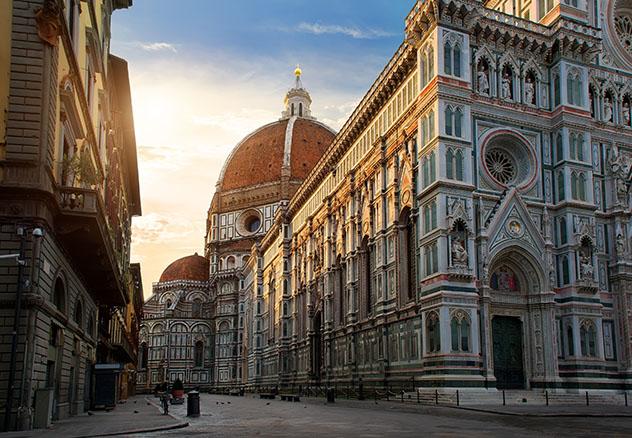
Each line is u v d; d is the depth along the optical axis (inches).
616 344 2095.2
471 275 1872.5
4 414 1002.1
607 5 2359.7
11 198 1061.8
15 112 1083.3
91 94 1571.1
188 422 1239.5
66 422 1230.3
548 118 2159.2
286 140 6565.0
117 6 2043.6
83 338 1592.0
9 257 986.1
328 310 2970.0
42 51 1109.7
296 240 3782.0
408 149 2174.0
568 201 2058.3
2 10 1109.7
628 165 2246.6
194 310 6742.1
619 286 2117.4
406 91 2236.7
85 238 1256.2
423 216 1980.8
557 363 1950.1
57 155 1191.6
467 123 1980.8
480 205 1962.4
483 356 1865.2
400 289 2170.3
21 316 1037.8
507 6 2480.3
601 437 858.1
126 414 1579.7
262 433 965.8
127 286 3112.7
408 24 2159.2
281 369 3863.2
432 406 1628.9
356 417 1348.4
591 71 2268.7
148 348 6505.9
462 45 2030.0
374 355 2379.4
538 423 1135.6
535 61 2181.3
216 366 6304.1
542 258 2015.3
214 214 6737.2
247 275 5497.1
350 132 2751.0
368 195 2541.8
